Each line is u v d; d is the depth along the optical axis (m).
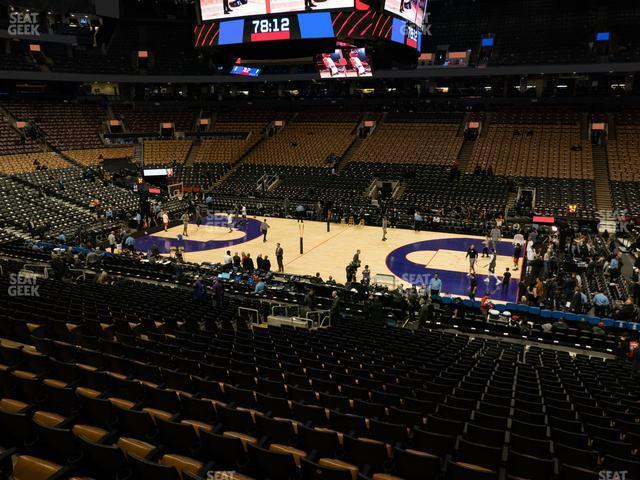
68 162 41.44
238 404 7.90
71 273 20.86
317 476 5.43
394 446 6.59
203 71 48.72
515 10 47.06
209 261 25.55
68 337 10.77
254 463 5.83
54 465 5.32
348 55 25.95
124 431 6.64
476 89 47.47
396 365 11.10
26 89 48.38
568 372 12.02
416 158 42.00
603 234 28.22
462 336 16.27
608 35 40.16
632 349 14.64
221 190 42.28
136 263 22.45
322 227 33.66
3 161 37.34
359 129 47.00
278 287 19.95
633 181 34.94
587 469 6.24
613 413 8.66
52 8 41.09
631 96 42.06
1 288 14.95
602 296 18.39
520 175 37.75
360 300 19.11
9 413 5.78
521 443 6.68
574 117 42.06
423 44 48.22
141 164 45.50
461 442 6.32
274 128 49.91
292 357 10.58
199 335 11.85
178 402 7.27
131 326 12.47
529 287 21.12
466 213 33.72
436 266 25.06
